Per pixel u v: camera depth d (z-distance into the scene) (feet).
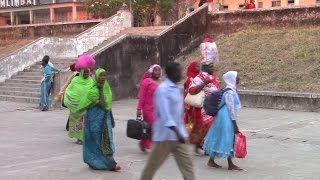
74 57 72.79
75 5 162.50
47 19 173.88
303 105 49.21
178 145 19.83
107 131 26.18
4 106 57.06
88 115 26.18
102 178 24.67
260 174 25.13
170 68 19.65
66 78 54.85
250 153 30.37
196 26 72.08
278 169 26.14
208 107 26.09
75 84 33.09
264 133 37.42
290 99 50.11
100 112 26.05
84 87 32.91
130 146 33.30
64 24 88.84
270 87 54.13
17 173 25.70
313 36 62.08
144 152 30.91
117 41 62.23
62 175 25.26
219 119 25.73
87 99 25.84
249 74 57.93
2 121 45.60
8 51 86.89
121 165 27.53
